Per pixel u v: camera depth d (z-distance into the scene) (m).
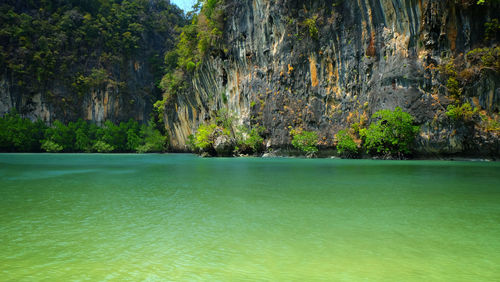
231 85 52.69
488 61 29.94
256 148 47.16
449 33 31.95
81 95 88.56
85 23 93.38
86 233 6.92
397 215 8.39
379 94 35.25
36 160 40.25
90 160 40.50
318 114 41.19
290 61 43.38
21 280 4.55
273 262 5.19
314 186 14.06
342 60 39.12
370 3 36.00
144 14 105.81
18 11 88.81
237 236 6.61
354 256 5.44
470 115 30.31
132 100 95.44
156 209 9.31
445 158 31.86
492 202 10.13
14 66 80.94
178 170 23.73
